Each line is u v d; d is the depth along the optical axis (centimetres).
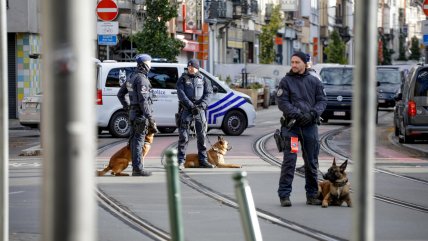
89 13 752
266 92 11606
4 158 1561
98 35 5859
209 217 2652
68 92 735
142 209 2814
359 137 1007
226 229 2438
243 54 14675
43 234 753
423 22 7094
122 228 2470
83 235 740
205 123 4016
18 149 5203
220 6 12850
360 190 1013
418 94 5503
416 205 2941
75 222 737
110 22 5838
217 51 13288
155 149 5047
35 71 8625
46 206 745
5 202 1570
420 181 3641
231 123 6150
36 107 6184
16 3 8425
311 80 2809
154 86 5941
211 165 4053
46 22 739
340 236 2327
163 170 3975
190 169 3991
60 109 735
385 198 3095
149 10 8750
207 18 12725
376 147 5488
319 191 2897
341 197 2862
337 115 7700
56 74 735
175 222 1373
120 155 3738
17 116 8550
